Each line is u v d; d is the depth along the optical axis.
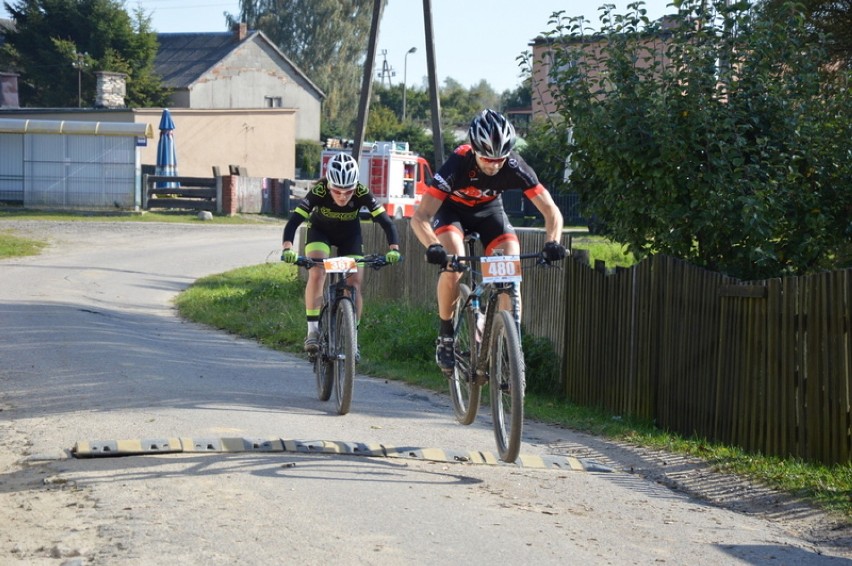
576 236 26.98
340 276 8.87
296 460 6.50
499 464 6.94
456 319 7.19
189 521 4.97
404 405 9.50
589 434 8.78
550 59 11.82
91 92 65.75
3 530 4.86
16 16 67.06
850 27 12.81
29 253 27.42
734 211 9.73
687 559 4.89
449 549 4.72
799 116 10.13
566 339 10.98
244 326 15.34
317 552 4.56
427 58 22.25
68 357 10.78
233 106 64.88
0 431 7.27
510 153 6.64
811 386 7.36
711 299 8.51
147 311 17.55
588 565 4.63
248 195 43.09
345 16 84.38
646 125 10.12
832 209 10.24
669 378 9.08
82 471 6.01
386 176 36.12
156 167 42.78
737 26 10.37
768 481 6.80
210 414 8.02
